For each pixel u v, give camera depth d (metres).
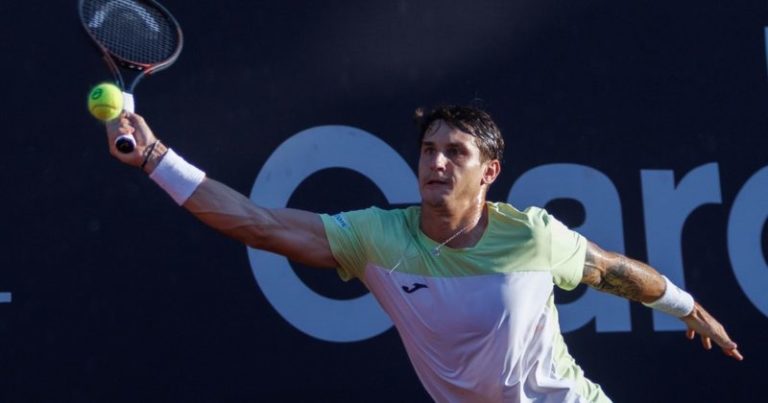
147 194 17.81
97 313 17.38
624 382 19.16
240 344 17.91
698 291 19.55
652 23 19.98
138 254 17.64
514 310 13.15
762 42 20.33
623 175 19.50
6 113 17.31
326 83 18.67
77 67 17.70
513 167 19.08
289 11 18.66
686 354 19.48
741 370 19.61
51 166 17.44
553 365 13.93
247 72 18.36
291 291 18.22
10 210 17.19
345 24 18.86
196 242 17.94
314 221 12.98
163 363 17.55
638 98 19.75
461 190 12.98
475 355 13.32
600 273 13.87
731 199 19.88
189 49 18.12
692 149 19.84
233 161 18.12
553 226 13.38
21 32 17.53
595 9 19.81
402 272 13.15
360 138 18.69
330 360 18.25
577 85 19.56
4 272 17.06
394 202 18.73
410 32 19.08
